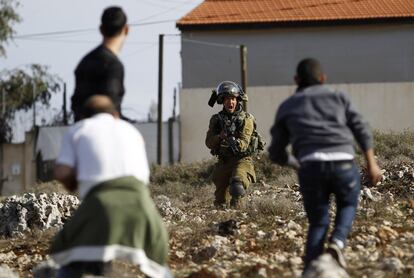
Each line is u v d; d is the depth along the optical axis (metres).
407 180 47.12
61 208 44.81
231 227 35.47
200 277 26.45
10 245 39.75
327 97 23.50
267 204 40.16
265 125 137.50
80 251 20.09
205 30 147.12
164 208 45.62
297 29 146.50
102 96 21.59
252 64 146.75
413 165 52.84
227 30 147.12
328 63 146.25
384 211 36.94
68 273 20.88
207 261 30.48
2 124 156.25
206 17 147.50
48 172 145.38
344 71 146.50
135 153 20.80
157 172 89.81
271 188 57.38
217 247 31.14
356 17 145.00
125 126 21.03
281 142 23.86
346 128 23.50
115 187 20.36
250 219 38.38
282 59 146.88
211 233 35.47
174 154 138.12
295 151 23.67
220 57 147.38
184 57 147.38
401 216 36.34
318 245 23.31
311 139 23.20
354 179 23.42
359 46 146.38
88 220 20.16
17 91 156.88
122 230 20.19
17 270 32.28
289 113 23.56
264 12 147.62
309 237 23.48
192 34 147.62
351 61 146.50
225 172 43.34
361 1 148.75
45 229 42.75
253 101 137.62
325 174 23.14
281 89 137.25
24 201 44.22
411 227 33.19
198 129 138.50
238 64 147.12
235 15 147.50
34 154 147.12
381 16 144.88
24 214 43.78
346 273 23.14
